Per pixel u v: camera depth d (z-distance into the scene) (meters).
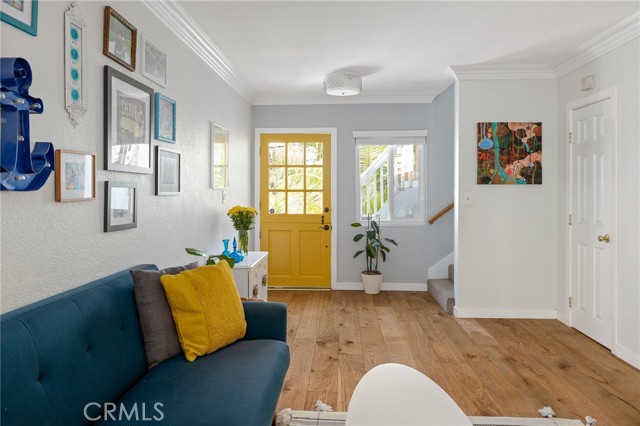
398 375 1.82
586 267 3.56
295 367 2.91
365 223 5.39
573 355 3.12
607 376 2.75
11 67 1.34
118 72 2.11
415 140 5.26
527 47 3.47
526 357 3.08
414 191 5.38
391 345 3.34
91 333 1.53
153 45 2.52
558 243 4.05
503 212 4.09
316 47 3.51
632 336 2.95
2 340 1.17
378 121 5.30
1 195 1.42
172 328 1.93
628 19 2.88
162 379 1.67
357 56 3.75
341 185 5.36
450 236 5.23
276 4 2.70
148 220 2.48
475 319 4.06
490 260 4.11
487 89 4.07
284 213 5.40
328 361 3.02
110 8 2.02
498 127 4.05
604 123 3.29
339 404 2.40
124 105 2.17
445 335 3.58
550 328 3.78
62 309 1.44
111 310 1.68
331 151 5.34
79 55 1.81
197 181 3.29
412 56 3.73
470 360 3.03
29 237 1.54
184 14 2.80
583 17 2.89
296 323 3.94
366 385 1.73
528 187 4.08
